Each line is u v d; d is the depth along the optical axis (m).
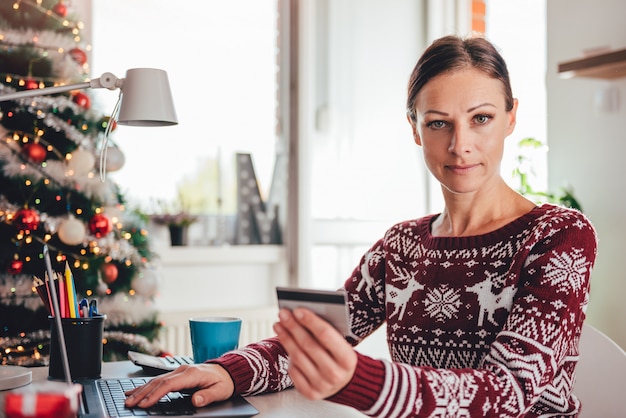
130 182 3.02
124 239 2.50
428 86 1.15
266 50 3.30
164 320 2.94
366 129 3.42
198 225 3.17
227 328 1.34
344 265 3.38
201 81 3.17
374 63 3.44
